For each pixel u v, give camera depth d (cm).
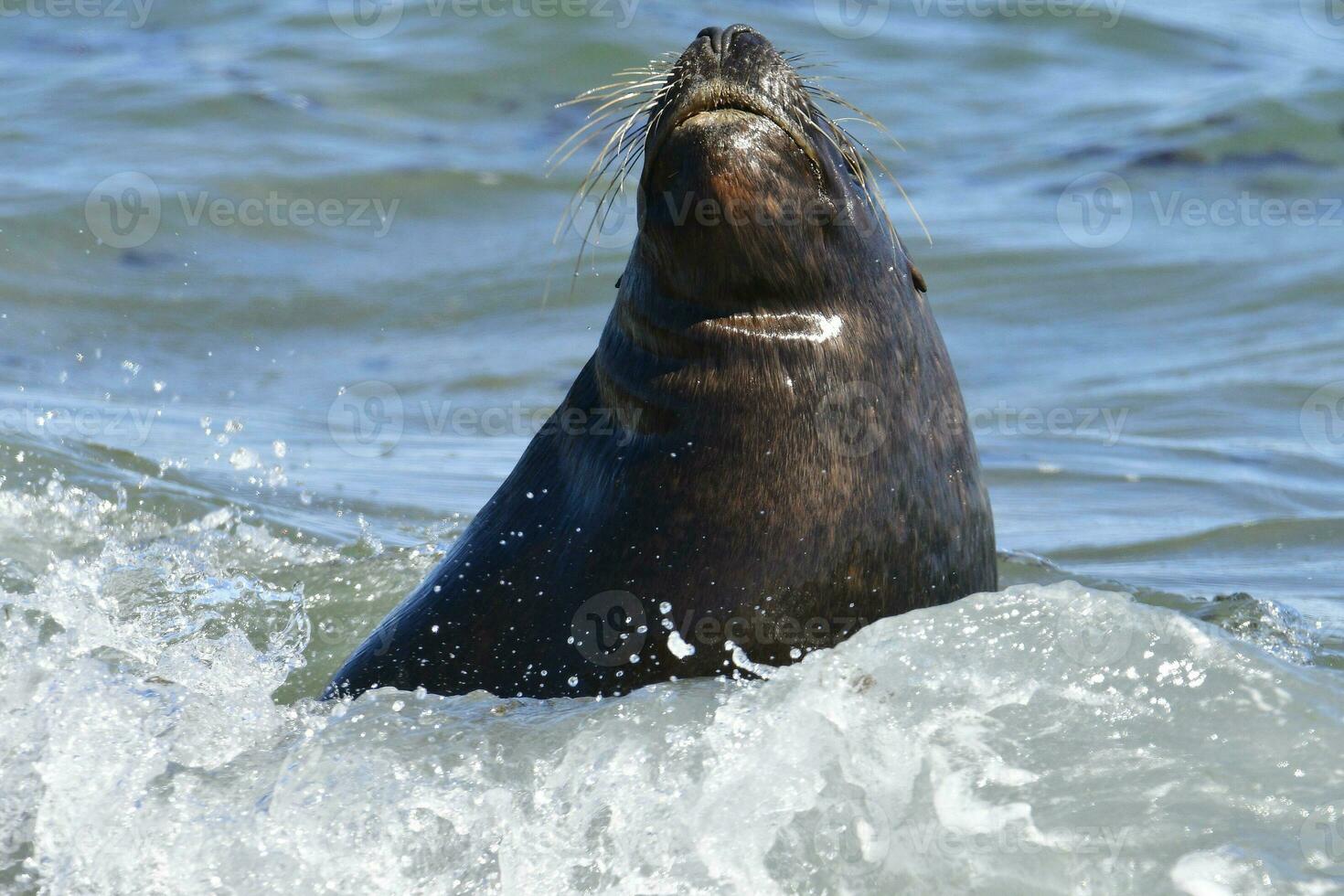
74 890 1670
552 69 6925
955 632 1797
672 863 1577
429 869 1612
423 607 2170
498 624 2077
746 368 1986
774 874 1548
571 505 2092
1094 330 5050
